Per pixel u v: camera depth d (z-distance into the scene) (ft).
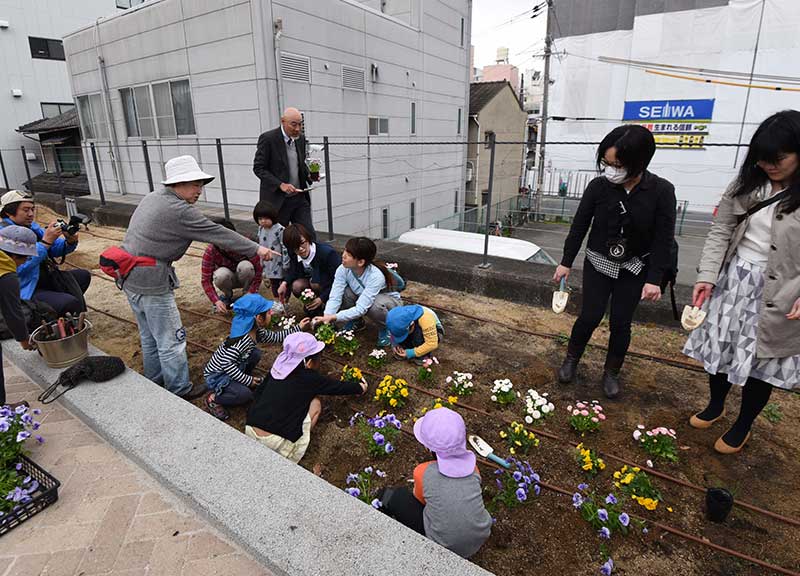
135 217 10.32
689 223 68.59
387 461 9.23
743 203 8.14
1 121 60.18
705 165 82.17
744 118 78.48
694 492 8.37
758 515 7.89
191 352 13.70
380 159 44.14
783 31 73.67
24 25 60.29
